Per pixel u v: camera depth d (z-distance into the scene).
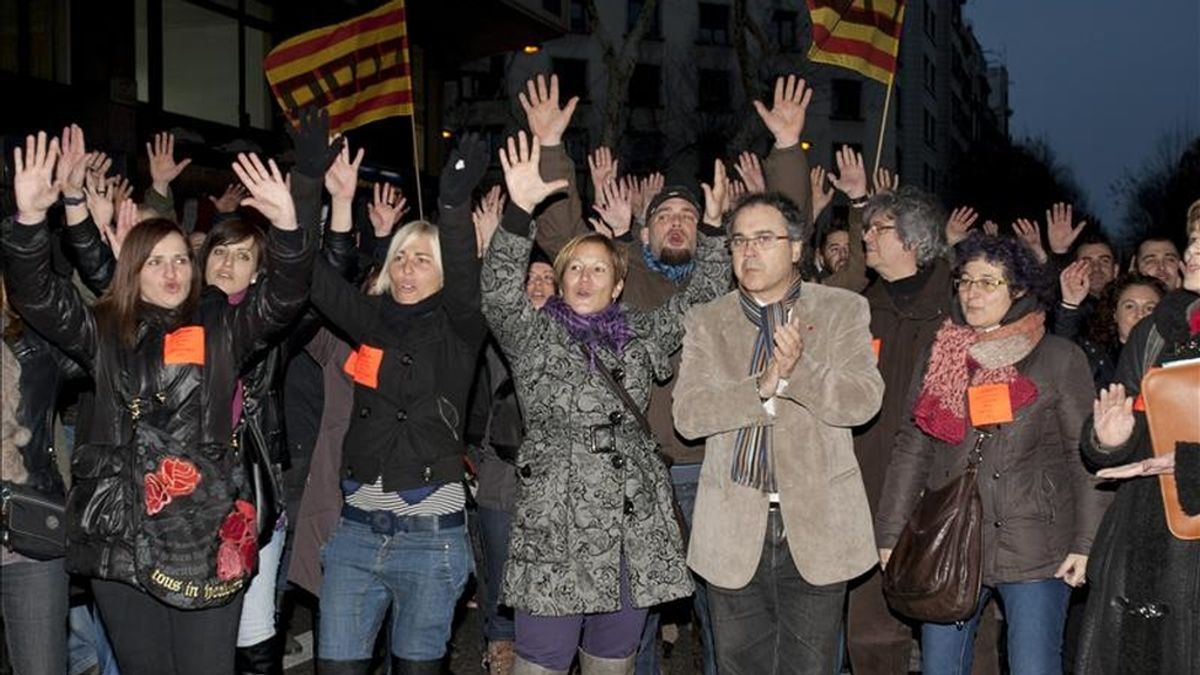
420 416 4.48
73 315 4.09
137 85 15.98
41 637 4.24
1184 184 46.69
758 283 4.27
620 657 4.38
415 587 4.43
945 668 4.40
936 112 68.12
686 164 50.41
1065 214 7.82
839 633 4.34
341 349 5.15
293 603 6.94
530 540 4.21
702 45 51.44
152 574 3.89
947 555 4.20
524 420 4.40
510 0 21.12
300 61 8.43
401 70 8.20
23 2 14.66
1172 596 3.63
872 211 5.04
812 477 4.21
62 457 4.51
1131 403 3.82
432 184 22.00
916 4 63.03
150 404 4.05
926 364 4.50
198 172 16.59
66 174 4.77
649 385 4.45
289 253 4.17
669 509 4.36
